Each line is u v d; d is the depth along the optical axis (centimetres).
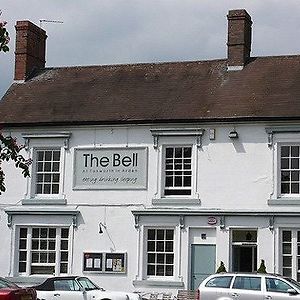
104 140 3022
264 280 2277
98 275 2952
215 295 2292
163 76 3253
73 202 3020
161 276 2902
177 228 2889
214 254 2848
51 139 3072
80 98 3206
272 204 2805
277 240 2781
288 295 2233
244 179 2853
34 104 3216
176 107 3011
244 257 2838
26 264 3038
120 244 2947
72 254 2992
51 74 3416
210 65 3244
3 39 1591
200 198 2883
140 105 3073
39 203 3045
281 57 3186
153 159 2956
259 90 3016
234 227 2833
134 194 2959
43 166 3088
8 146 1625
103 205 2988
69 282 2458
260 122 2859
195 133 2914
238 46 3180
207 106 2980
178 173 2939
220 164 2886
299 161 2817
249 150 2862
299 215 2758
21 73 3400
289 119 2819
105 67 3397
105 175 3002
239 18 3191
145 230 2933
